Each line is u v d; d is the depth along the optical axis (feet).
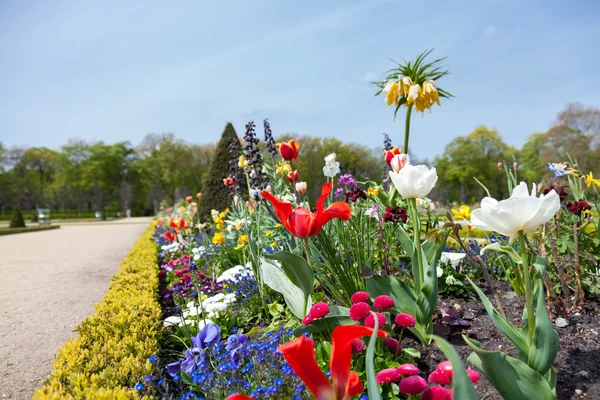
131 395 6.84
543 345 5.19
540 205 4.92
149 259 22.56
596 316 8.52
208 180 34.81
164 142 166.40
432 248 8.23
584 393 6.19
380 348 7.42
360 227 10.13
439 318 8.84
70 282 22.08
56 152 204.74
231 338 8.07
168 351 10.09
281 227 12.93
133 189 196.34
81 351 8.96
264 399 6.18
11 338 13.15
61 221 155.63
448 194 156.15
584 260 9.96
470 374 5.14
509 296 10.36
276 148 15.98
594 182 10.46
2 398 9.13
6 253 37.60
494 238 12.23
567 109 113.91
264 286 11.97
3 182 180.24
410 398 5.65
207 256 18.66
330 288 9.35
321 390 4.28
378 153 119.85
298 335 7.68
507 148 148.46
